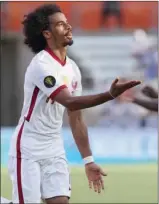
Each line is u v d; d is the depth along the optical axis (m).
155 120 39.19
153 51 40.94
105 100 9.43
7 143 32.06
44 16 10.75
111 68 42.06
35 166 10.55
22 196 10.52
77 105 9.69
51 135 10.73
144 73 40.28
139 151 33.34
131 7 43.19
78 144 11.59
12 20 41.66
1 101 41.12
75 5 43.09
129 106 39.59
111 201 20.22
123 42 42.62
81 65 42.25
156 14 42.81
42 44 10.96
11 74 41.53
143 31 41.97
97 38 43.03
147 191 22.33
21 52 41.50
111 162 33.16
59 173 10.70
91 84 41.34
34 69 10.30
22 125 10.73
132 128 37.62
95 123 39.72
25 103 10.73
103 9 43.09
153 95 15.48
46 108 10.55
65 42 10.71
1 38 40.97
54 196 10.59
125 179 25.56
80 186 23.28
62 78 10.51
